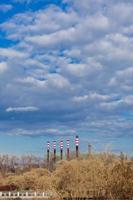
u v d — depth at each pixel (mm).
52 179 81875
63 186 53125
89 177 45656
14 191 100750
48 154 188625
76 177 48469
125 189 42469
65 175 69438
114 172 43625
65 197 45562
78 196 44938
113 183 43188
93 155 52781
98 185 44250
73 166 71312
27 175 117375
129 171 42938
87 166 49812
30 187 111375
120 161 43906
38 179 105438
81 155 83875
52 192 46938
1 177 138625
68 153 166125
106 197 43406
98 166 46375
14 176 125938
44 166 189750
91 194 44531
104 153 48156
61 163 89375
